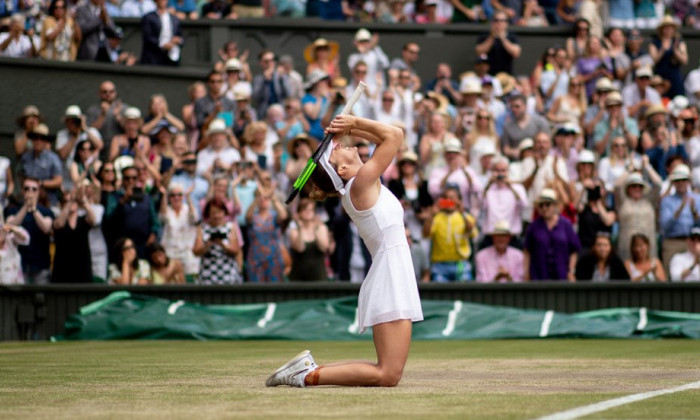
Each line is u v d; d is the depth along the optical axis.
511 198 20.44
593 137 23.59
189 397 7.39
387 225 8.01
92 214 19.44
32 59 23.58
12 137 23.44
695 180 22.72
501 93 24.81
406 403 6.87
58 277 19.38
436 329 18.38
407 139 23.31
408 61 25.30
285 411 6.40
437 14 28.48
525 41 27.44
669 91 26.31
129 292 19.27
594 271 20.33
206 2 27.56
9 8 24.42
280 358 12.90
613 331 18.38
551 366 11.11
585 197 21.05
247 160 20.59
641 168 22.22
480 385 8.40
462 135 23.25
